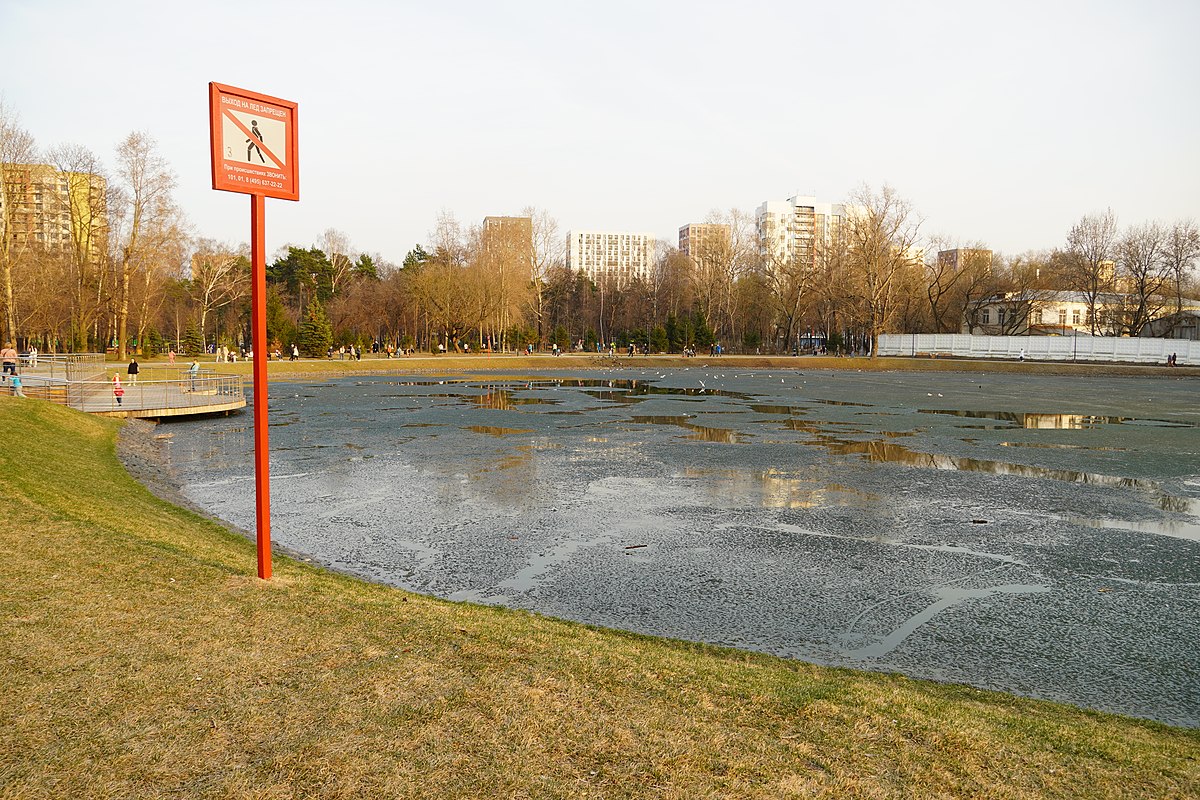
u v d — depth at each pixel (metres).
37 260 60.59
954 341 85.00
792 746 5.08
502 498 16.89
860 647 9.17
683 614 10.16
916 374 69.06
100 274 60.72
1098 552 13.15
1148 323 90.38
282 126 8.71
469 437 26.39
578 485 18.31
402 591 10.11
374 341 95.75
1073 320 106.62
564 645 7.16
